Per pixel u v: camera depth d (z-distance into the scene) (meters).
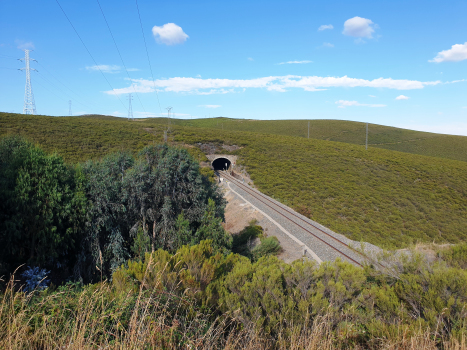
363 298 5.59
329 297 5.91
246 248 16.45
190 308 4.66
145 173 13.45
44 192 10.70
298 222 20.45
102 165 13.44
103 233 12.36
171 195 14.37
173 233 13.09
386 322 5.12
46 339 3.31
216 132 65.75
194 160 16.03
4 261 9.59
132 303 4.30
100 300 4.25
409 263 6.31
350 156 54.22
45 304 4.02
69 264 11.62
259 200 26.48
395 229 28.78
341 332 4.70
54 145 33.94
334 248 14.99
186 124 134.75
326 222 27.70
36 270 8.42
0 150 13.26
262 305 5.53
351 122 128.75
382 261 7.48
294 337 4.18
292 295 5.89
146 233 12.70
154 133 54.19
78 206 11.41
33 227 10.36
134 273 5.91
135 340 3.24
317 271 6.48
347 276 6.12
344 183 39.94
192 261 6.78
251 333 4.35
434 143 98.69
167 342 3.54
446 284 5.07
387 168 48.28
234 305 5.41
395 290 5.79
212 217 14.37
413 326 4.50
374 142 102.75
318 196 35.16
